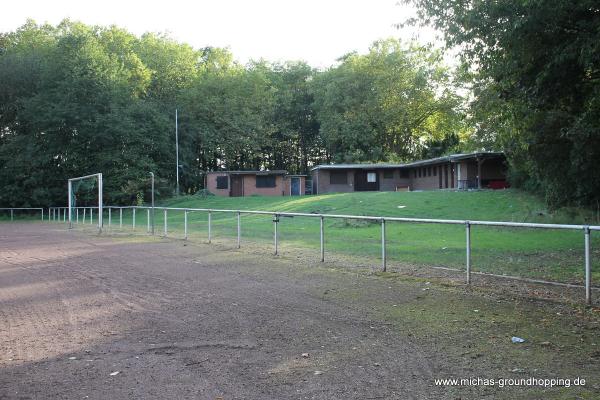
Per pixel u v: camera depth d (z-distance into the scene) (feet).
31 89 167.43
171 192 170.09
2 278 36.86
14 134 170.09
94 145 161.38
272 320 23.25
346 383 15.58
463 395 14.53
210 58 221.46
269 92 209.46
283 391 15.06
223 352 18.88
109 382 16.08
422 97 185.16
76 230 88.89
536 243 48.98
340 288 30.17
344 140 194.59
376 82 185.68
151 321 23.57
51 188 161.48
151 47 203.00
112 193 157.89
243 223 89.45
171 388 15.47
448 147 189.98
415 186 177.58
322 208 109.81
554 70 39.37
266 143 215.31
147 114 167.63
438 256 40.93
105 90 158.81
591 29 36.55
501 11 38.93
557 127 50.80
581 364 16.69
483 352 18.12
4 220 142.20
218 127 204.64
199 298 28.35
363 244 52.47
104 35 185.47
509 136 59.21
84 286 32.83
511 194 106.63
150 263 42.93
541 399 14.14
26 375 16.84
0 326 23.21
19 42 184.44
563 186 64.64
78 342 20.49
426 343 19.33
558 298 25.67
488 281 30.30
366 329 21.43
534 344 18.83
